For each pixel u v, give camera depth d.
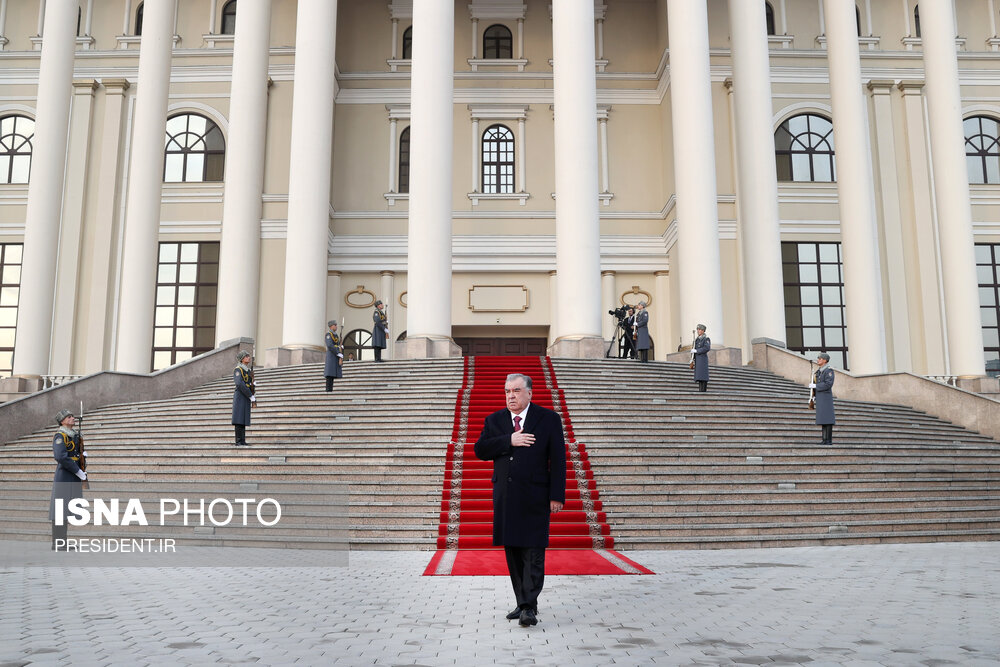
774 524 10.45
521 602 5.18
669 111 25.95
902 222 25.53
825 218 25.62
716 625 5.13
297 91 19.75
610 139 27.08
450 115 19.12
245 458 12.16
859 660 4.21
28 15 27.05
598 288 18.22
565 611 5.65
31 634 4.78
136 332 19.89
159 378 17.98
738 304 24.55
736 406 14.75
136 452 12.57
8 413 15.29
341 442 12.35
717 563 8.43
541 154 26.86
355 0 27.73
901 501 11.35
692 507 10.71
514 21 27.67
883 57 26.39
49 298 20.14
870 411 15.89
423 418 13.25
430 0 19.25
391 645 4.53
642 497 10.80
